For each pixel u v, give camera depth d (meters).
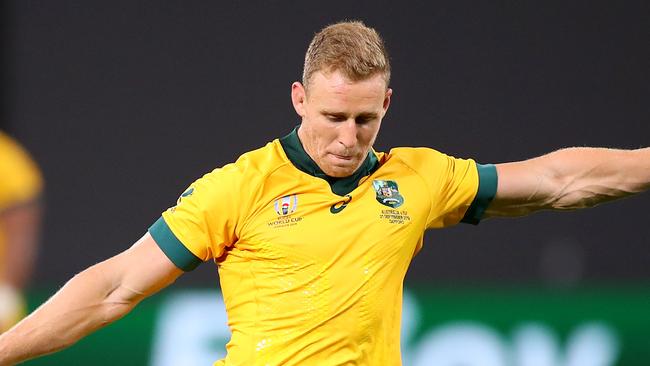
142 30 28.45
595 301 28.39
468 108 28.42
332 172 13.55
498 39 28.50
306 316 13.55
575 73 28.59
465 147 28.41
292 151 13.89
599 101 28.64
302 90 13.84
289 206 13.63
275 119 28.44
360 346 13.71
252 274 13.73
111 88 28.50
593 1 28.59
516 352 28.28
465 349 28.31
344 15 28.30
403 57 28.28
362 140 13.28
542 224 28.69
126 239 28.47
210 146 28.47
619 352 28.28
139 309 27.92
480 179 14.43
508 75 28.52
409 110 28.27
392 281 13.88
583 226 28.64
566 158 14.66
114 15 28.47
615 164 14.61
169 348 27.91
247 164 13.83
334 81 12.88
